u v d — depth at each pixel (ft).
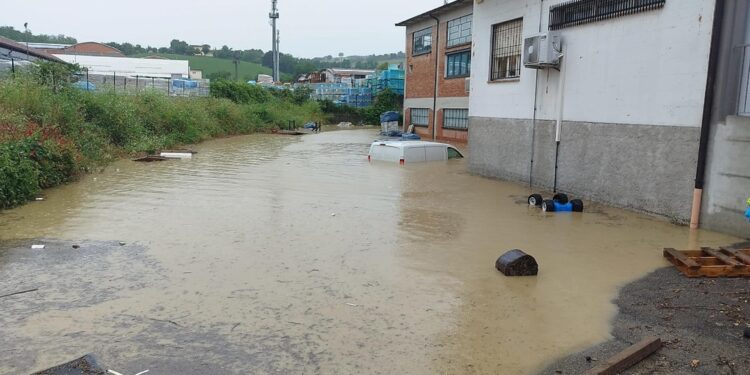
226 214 29.37
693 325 15.26
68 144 42.11
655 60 28.94
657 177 29.17
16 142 35.81
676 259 20.68
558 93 36.55
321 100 157.38
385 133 99.96
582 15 33.86
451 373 12.89
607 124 32.50
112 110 61.16
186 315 15.89
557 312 16.46
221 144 78.89
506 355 13.78
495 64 44.47
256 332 14.83
